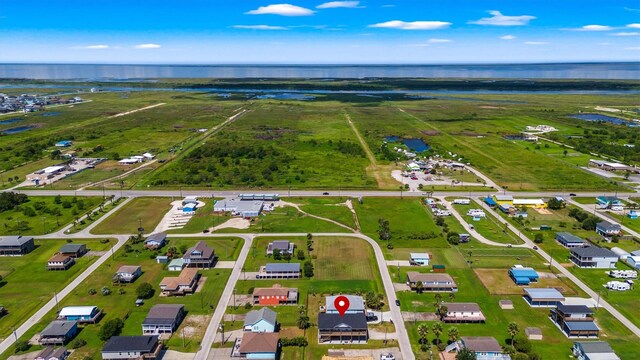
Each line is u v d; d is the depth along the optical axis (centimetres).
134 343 9525
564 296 11856
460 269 13450
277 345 9712
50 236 15788
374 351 9712
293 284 12556
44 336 9862
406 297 11888
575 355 9525
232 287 12394
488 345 9438
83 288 12306
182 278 12331
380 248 14925
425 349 9744
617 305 11462
